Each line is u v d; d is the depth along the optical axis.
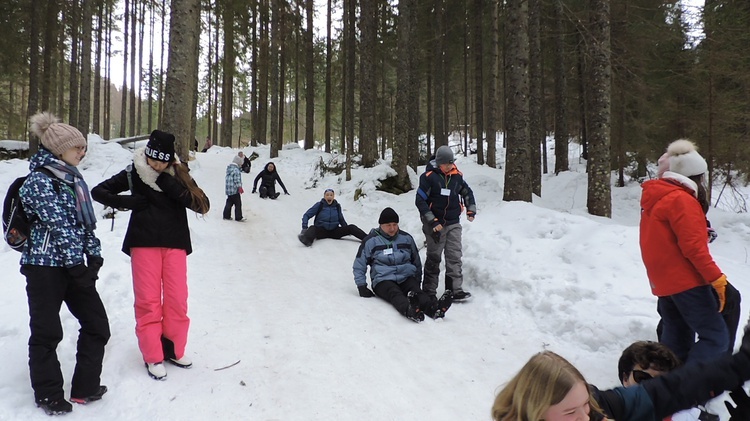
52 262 2.74
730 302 2.79
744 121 10.85
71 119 18.38
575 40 14.52
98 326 3.00
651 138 13.20
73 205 2.79
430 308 4.81
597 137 8.63
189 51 9.39
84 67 17.44
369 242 5.60
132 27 31.83
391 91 32.78
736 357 1.68
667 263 3.03
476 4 19.50
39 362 2.75
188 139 9.50
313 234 8.50
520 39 8.77
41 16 18.52
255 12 26.80
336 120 39.47
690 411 2.46
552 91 18.77
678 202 2.94
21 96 33.25
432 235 5.30
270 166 13.98
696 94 11.78
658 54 12.55
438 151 5.48
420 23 21.52
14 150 17.17
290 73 34.56
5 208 2.75
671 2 11.68
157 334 3.36
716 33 10.77
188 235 3.54
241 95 42.41
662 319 3.30
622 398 1.70
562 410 1.41
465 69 25.56
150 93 37.16
